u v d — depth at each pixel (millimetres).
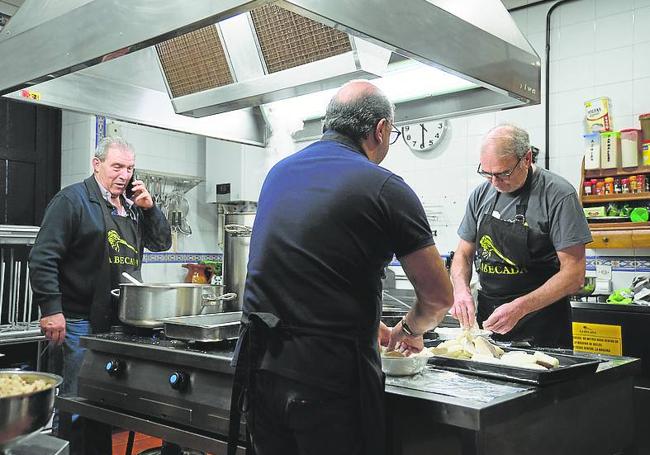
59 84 2367
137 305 2094
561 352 1922
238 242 2688
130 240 2711
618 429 1766
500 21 2053
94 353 2115
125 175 2670
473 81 1866
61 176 5145
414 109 2697
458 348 1720
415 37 1623
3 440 1148
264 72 2299
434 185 4723
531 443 1389
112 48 1600
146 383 1898
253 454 1479
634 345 3168
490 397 1333
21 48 1869
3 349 3570
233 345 1874
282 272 1365
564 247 2188
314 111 2877
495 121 4430
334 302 1326
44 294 2457
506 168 2207
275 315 1367
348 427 1332
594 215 3838
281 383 1352
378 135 1483
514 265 2336
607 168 3814
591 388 1625
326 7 1388
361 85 1497
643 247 3699
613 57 3998
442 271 1379
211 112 2736
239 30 2270
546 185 2285
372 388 1334
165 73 2686
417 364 1553
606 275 3979
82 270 2566
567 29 4184
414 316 1482
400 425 1398
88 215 2568
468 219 2584
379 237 1347
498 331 2025
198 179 5750
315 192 1373
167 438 1811
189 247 5820
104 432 2232
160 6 1495
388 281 4480
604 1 4035
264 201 1474
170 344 1941
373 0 1512
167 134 5660
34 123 4996
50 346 2857
